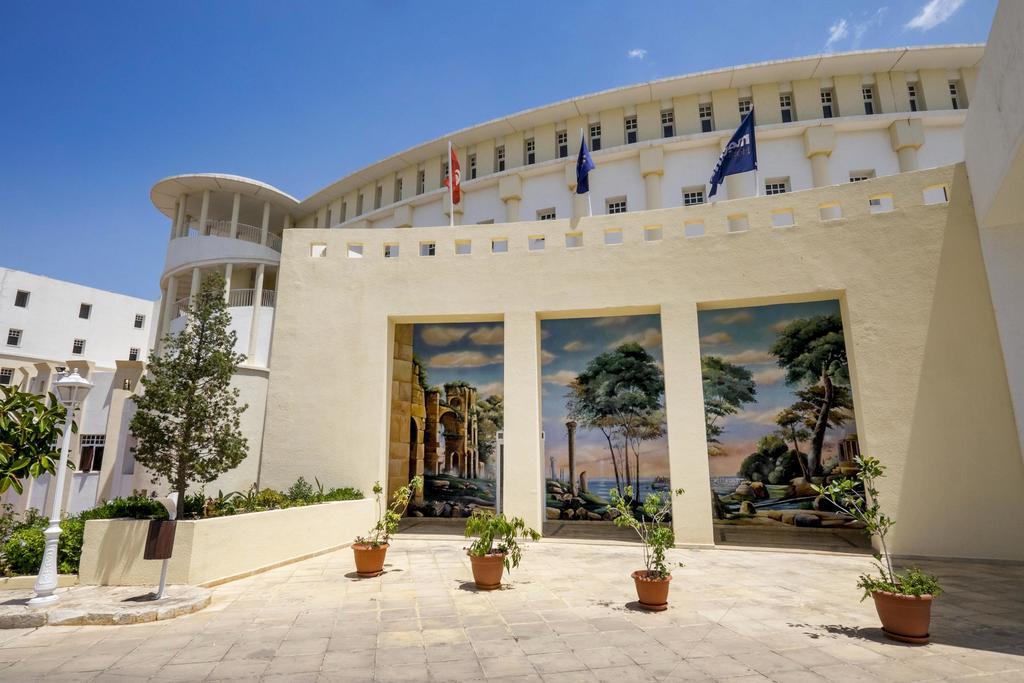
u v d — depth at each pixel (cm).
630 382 1393
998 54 840
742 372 1301
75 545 850
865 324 1113
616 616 683
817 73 2162
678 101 2281
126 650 574
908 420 1058
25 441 891
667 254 1243
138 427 908
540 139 2467
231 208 3055
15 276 3416
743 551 1095
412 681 492
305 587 834
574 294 1270
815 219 1178
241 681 493
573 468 1403
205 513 995
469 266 1331
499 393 1483
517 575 911
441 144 2617
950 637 603
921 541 1016
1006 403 1017
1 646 587
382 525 951
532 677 498
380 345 1322
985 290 1059
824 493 682
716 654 553
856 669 512
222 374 951
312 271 1375
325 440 1286
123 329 3903
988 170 955
